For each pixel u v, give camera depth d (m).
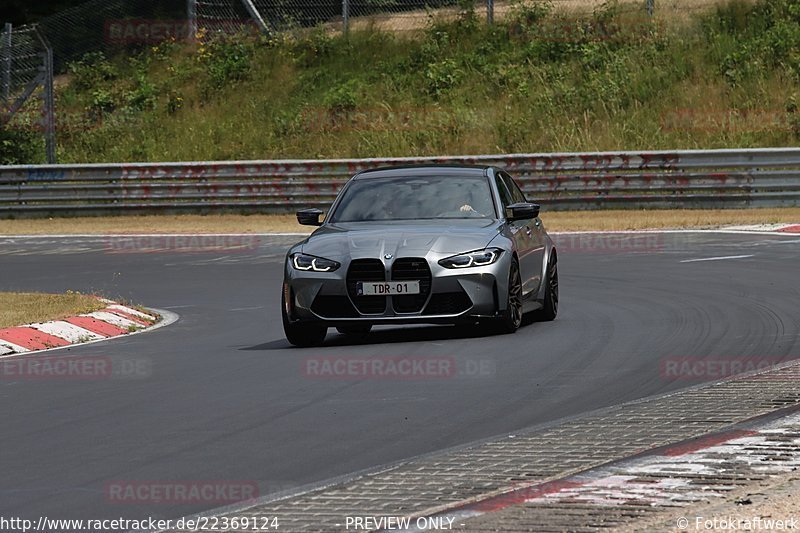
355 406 30.78
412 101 132.25
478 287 41.38
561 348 39.66
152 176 109.94
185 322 52.34
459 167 47.75
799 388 30.59
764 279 57.88
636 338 41.44
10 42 127.19
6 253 85.56
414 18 150.75
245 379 35.78
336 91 135.88
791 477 21.31
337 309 41.62
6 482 23.62
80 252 84.88
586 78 129.88
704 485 20.97
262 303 57.81
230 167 108.56
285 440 26.91
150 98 141.62
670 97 123.69
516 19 141.75
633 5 142.38
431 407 30.34
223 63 145.25
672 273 62.22
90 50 156.12
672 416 27.73
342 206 46.16
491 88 131.50
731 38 132.00
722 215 93.56
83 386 35.72
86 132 135.25
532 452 24.58
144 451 26.16
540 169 101.69
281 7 155.38
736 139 114.94
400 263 41.16
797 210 95.12
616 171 101.00
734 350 37.94
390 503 20.89
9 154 129.75
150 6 159.12
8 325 47.75
